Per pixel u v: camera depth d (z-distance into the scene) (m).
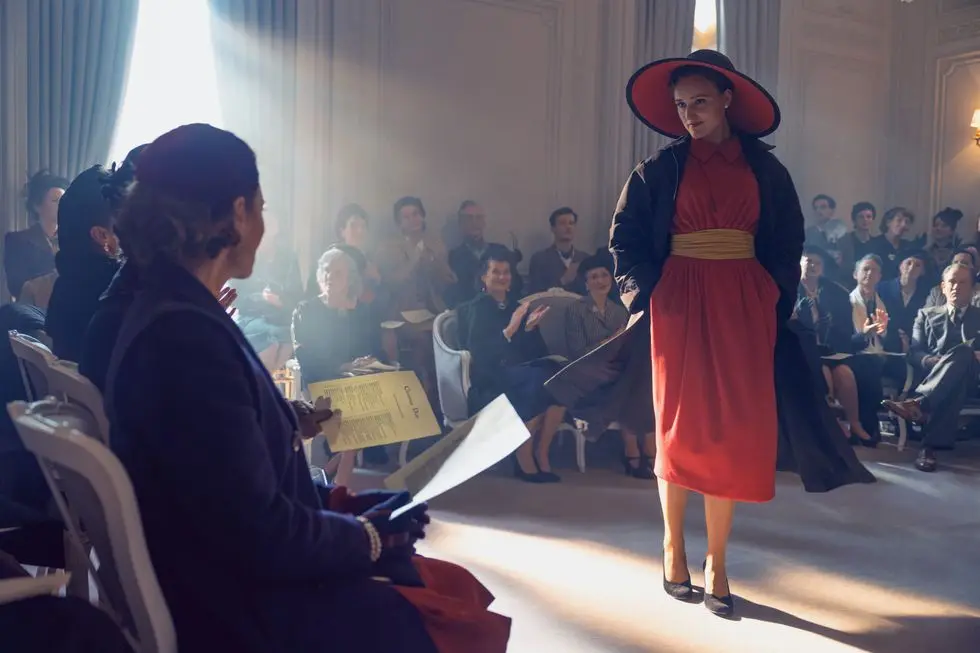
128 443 1.29
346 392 2.39
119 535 1.18
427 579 1.63
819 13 9.50
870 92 9.97
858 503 4.78
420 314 6.12
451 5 7.27
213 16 6.49
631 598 3.26
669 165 3.07
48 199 5.25
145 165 1.38
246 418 1.28
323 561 1.37
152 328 1.29
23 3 5.99
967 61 9.50
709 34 8.85
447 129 7.31
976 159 9.48
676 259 3.06
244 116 6.61
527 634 2.91
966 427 6.75
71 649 1.24
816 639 2.92
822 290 6.84
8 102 5.98
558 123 7.79
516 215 7.66
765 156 3.08
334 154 6.89
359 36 6.91
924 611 3.21
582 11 7.84
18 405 1.35
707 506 3.12
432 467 1.68
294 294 6.21
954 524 4.39
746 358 2.96
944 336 6.20
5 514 1.97
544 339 6.03
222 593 1.32
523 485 5.10
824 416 3.10
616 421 3.30
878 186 10.11
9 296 6.03
